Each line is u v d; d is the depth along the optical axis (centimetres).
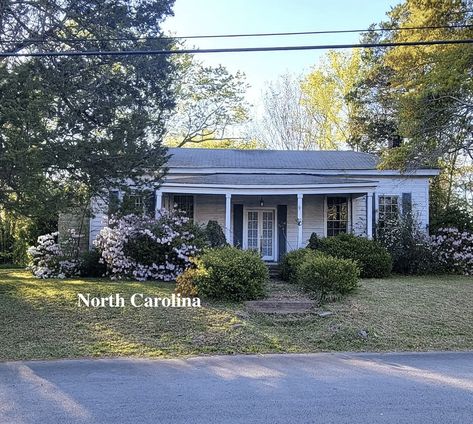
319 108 3406
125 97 1038
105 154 975
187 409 461
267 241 1778
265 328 800
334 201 1778
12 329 783
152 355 682
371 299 983
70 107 991
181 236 1305
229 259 1004
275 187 1563
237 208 1775
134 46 1073
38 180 867
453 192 2441
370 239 1503
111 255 1275
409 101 1254
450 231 1616
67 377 575
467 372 599
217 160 1883
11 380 562
